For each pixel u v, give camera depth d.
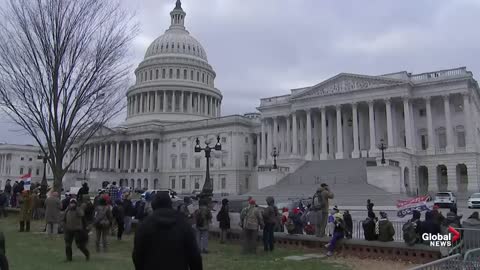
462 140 71.88
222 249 19.78
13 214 35.41
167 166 114.38
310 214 22.05
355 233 25.94
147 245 6.39
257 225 18.39
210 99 134.38
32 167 161.25
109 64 26.23
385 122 78.81
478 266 9.85
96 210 19.03
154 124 117.25
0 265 6.44
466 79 69.25
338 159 72.50
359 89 76.31
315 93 81.62
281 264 15.62
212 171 104.94
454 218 17.58
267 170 72.06
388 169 56.25
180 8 146.00
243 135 104.75
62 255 16.94
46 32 24.11
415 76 75.50
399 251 16.98
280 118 90.19
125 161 121.00
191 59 133.50
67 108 26.22
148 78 132.75
